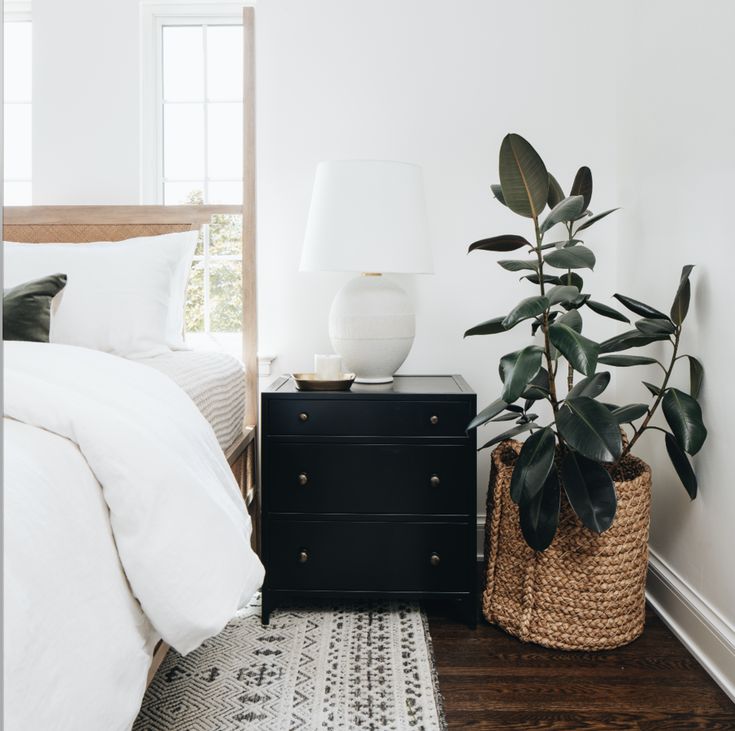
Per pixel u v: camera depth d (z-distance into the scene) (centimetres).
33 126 250
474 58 244
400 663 176
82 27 249
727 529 169
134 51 249
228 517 121
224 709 155
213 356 216
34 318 172
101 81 249
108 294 201
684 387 193
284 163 247
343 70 245
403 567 202
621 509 182
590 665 178
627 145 234
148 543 109
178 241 222
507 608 196
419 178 211
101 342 197
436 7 244
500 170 177
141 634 111
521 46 244
